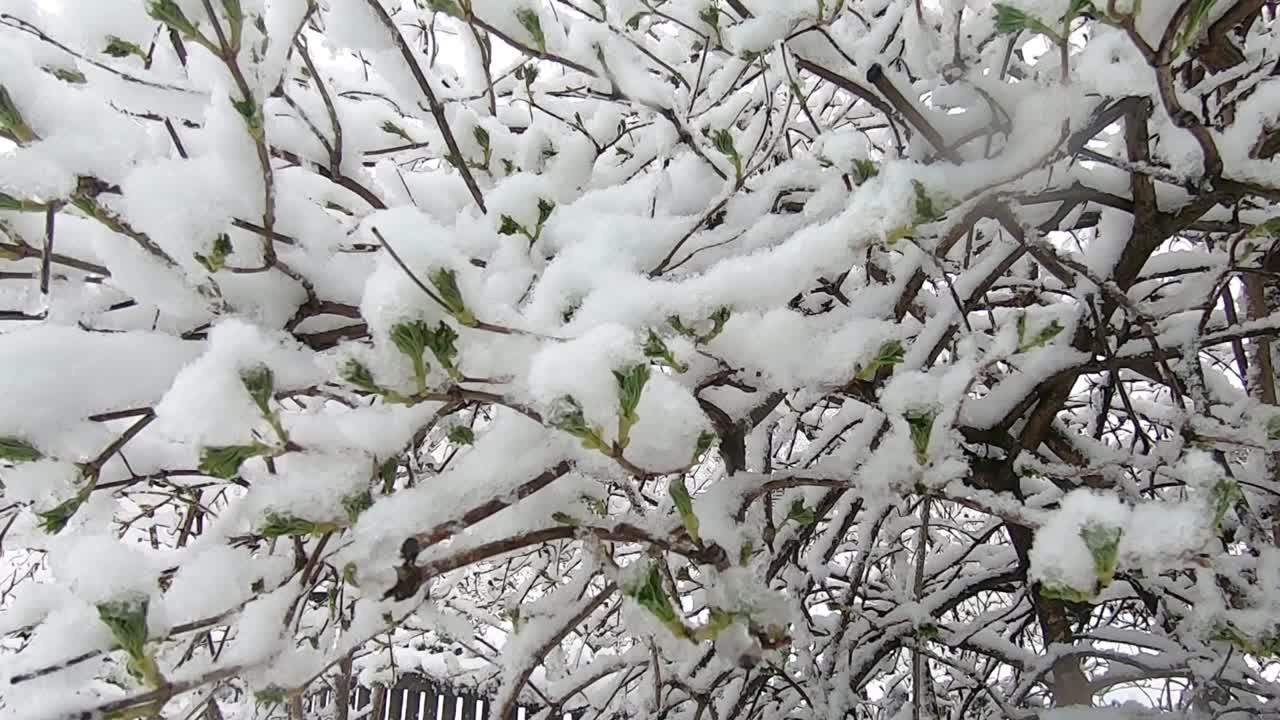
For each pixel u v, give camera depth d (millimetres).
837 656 1042
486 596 1790
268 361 452
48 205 490
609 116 949
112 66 646
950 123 649
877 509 983
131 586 435
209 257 503
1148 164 643
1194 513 414
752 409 729
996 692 1216
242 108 490
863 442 878
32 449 523
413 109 811
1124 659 1013
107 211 502
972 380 545
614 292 557
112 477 637
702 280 566
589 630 1435
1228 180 612
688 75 994
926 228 650
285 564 632
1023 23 456
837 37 773
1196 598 833
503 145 871
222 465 455
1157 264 935
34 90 496
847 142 620
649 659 988
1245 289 1153
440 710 2736
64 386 539
